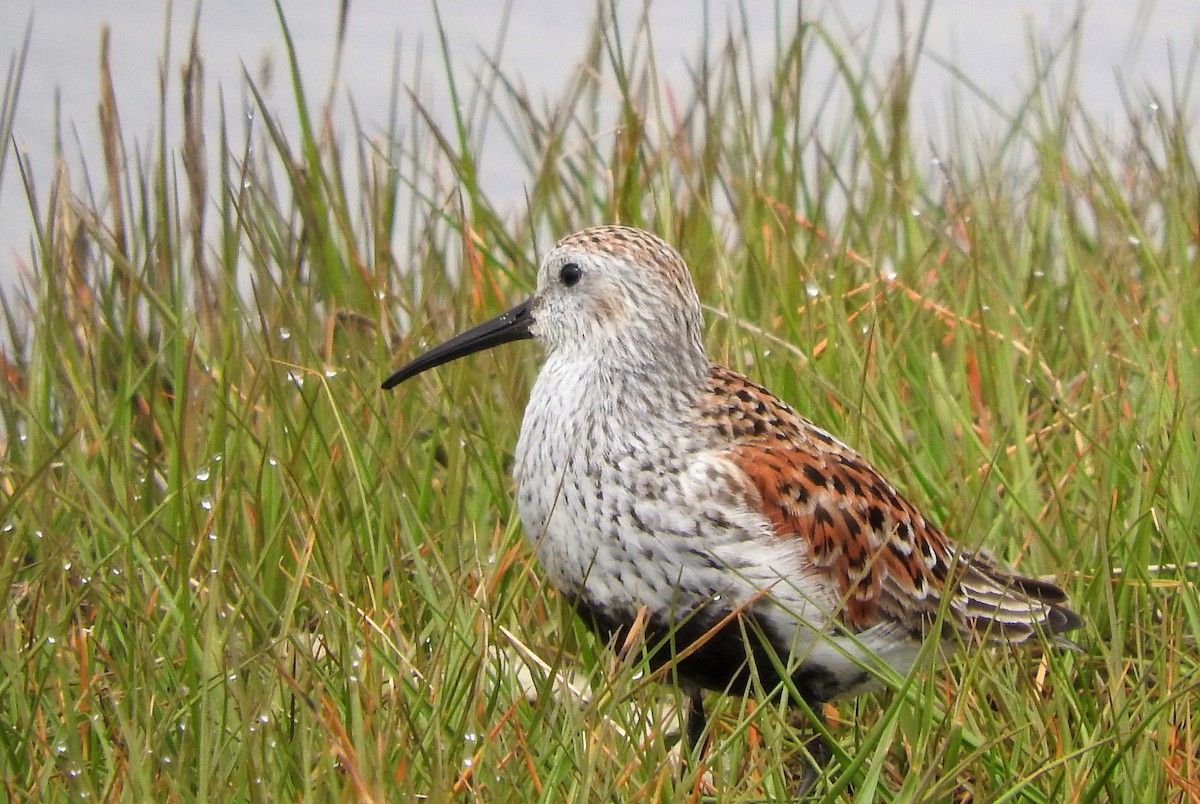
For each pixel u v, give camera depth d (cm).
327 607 951
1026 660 1048
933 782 893
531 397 1027
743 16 1472
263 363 1141
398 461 1134
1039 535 1067
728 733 998
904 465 1161
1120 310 1326
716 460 968
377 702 868
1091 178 1532
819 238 1453
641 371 997
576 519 977
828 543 983
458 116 1406
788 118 1595
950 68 1617
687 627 970
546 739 905
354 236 1381
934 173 1709
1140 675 928
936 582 1033
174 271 1279
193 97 1289
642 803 835
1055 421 1245
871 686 1002
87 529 1104
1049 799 860
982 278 1370
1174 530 1091
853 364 1212
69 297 1295
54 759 840
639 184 1404
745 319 1302
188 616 929
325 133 1402
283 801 829
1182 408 1116
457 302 1301
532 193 1526
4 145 1261
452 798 812
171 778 825
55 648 930
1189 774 875
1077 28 1627
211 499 1097
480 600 932
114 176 1275
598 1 1572
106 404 1194
